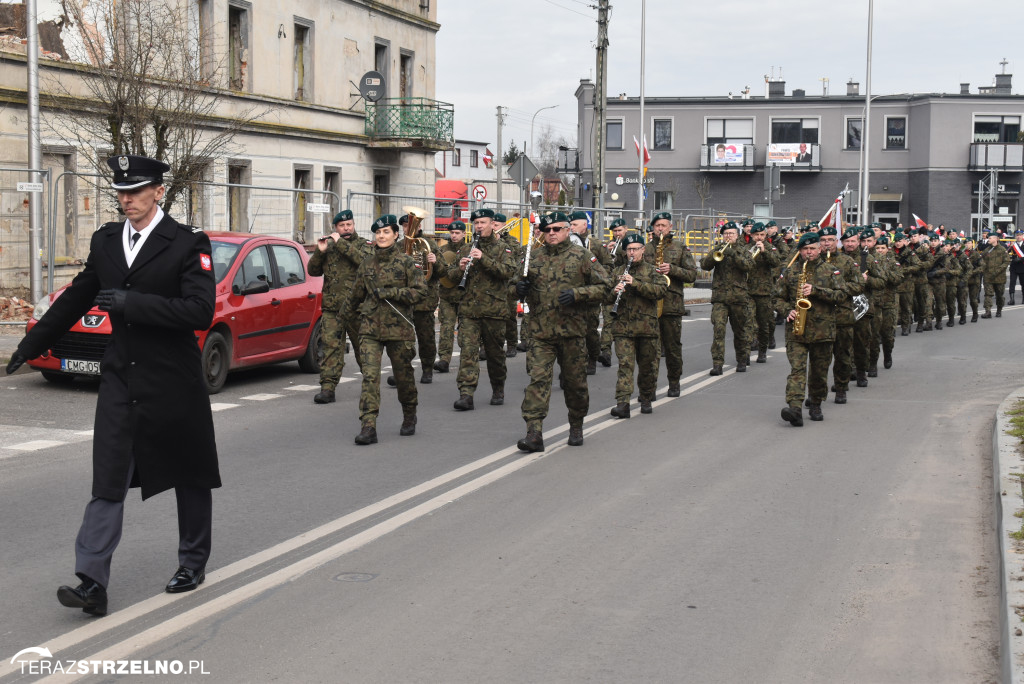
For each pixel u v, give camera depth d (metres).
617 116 58.75
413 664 4.84
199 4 24.44
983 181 56.59
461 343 12.09
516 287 9.64
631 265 11.55
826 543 6.85
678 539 6.90
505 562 6.37
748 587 5.97
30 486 8.12
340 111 30.00
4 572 6.09
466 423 11.13
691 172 58.50
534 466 9.04
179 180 19.36
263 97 26.58
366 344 10.03
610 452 9.66
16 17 20.39
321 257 12.27
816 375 11.37
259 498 7.84
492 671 4.77
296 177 28.70
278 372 14.73
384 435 10.41
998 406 11.91
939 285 23.84
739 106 58.00
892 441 10.32
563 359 9.78
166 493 7.97
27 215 19.97
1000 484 7.47
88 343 12.05
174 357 5.40
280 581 5.97
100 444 5.32
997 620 5.48
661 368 16.03
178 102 19.69
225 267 13.07
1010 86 63.41
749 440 10.31
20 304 18.55
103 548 5.30
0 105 19.70
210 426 5.62
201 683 4.60
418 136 31.72
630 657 4.96
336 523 7.18
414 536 6.90
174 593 5.74
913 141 57.66
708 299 34.00
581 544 6.76
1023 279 33.81
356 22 30.75
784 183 58.31
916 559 6.53
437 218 33.56
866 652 5.06
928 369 16.31
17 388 12.49
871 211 58.53
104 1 19.75
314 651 4.97
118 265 5.33
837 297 10.99
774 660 4.95
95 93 19.66
